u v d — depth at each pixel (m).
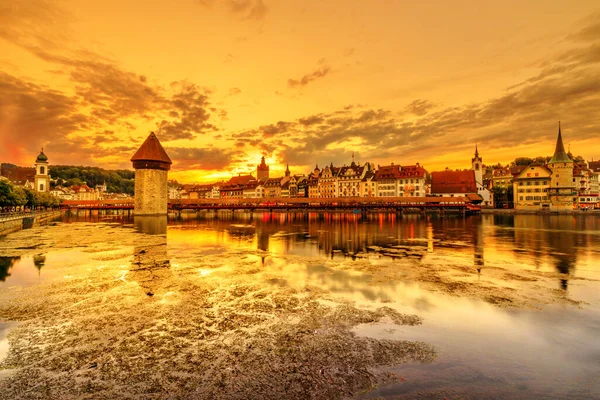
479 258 20.06
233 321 9.66
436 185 98.06
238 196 157.25
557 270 16.66
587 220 54.94
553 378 6.67
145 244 27.00
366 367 7.04
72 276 15.47
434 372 6.86
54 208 96.44
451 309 10.70
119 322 9.62
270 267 17.48
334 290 12.95
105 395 6.10
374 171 108.00
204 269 17.03
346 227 43.34
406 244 26.55
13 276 15.47
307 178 131.00
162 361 7.30
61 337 8.59
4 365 7.20
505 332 8.91
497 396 6.04
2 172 121.62
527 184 81.00
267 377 6.65
